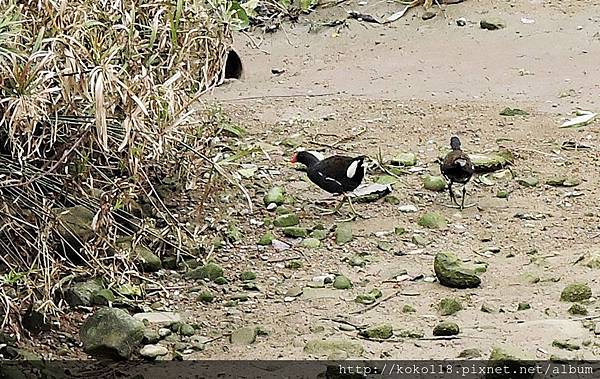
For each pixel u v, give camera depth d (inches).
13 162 305.0
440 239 369.1
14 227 300.7
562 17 676.7
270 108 540.4
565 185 415.5
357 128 498.9
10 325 279.1
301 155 412.8
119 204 322.0
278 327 299.7
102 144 297.0
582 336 279.4
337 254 358.0
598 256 336.5
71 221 325.1
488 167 432.1
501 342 278.4
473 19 683.4
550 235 367.6
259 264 349.7
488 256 351.3
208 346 289.1
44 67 300.0
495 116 510.0
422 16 695.1
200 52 363.6
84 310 308.2
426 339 284.5
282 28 691.4
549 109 522.0
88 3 321.1
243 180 425.4
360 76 605.6
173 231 358.9
